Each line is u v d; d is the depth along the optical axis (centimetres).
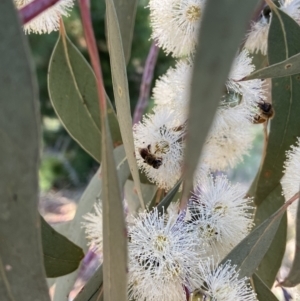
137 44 54
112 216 11
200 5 17
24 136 9
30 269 10
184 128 17
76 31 56
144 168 18
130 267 15
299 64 16
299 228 14
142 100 30
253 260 16
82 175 69
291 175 17
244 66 18
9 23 8
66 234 25
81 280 29
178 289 15
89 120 22
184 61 19
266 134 21
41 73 65
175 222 15
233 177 45
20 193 9
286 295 21
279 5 21
